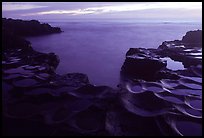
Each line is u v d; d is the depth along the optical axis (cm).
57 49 7631
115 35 11581
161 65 4884
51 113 2705
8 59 5059
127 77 4844
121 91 3259
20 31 9925
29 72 4209
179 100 3141
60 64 5847
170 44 7256
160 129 2480
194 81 3891
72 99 3048
